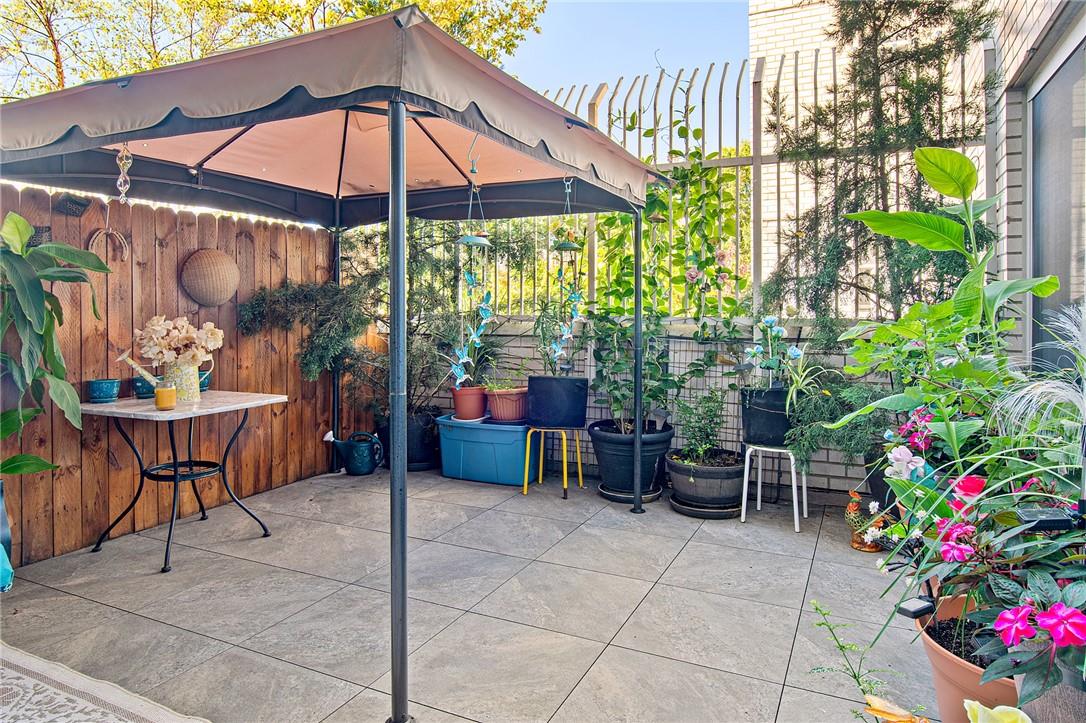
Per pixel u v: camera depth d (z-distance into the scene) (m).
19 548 3.09
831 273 3.85
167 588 2.85
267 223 4.45
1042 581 1.23
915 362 2.24
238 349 4.25
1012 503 1.44
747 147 4.65
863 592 2.81
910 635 2.41
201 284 3.87
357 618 2.56
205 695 2.02
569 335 4.42
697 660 2.23
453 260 5.12
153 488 3.71
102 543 3.41
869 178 3.82
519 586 2.87
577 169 2.92
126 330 3.55
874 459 3.47
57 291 3.23
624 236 4.76
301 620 2.54
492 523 3.79
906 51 3.70
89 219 3.38
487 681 2.10
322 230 4.91
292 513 3.97
